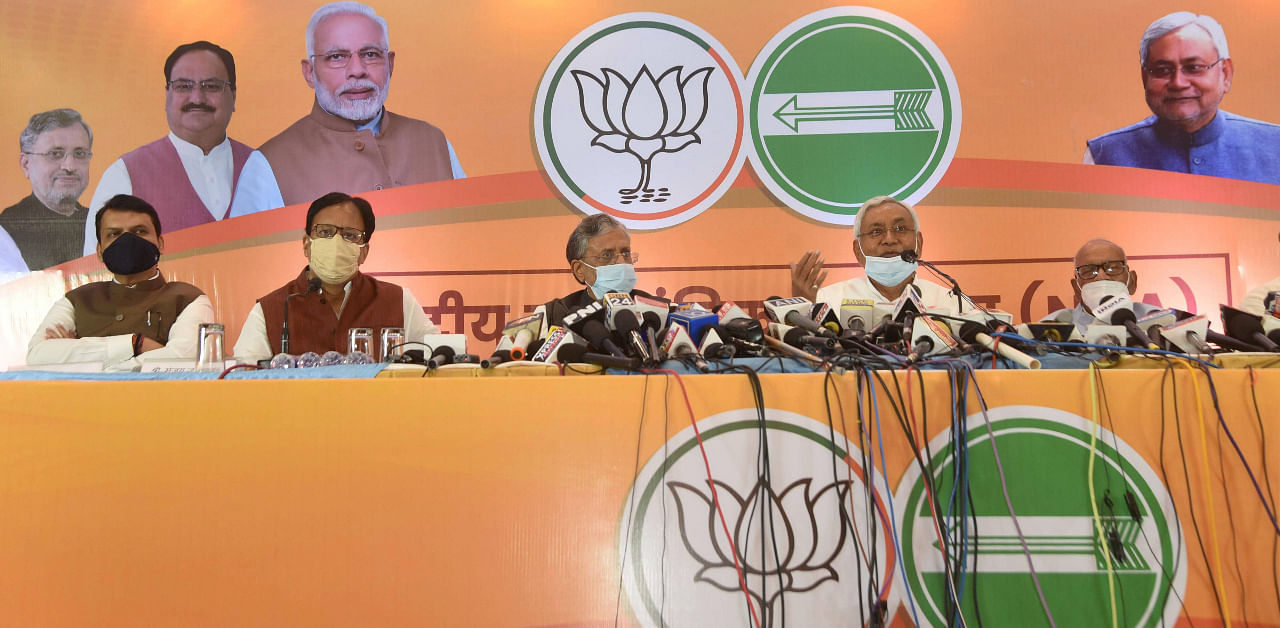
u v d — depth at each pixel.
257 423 1.27
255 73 4.02
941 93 3.93
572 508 1.24
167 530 1.25
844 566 1.23
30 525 1.25
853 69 3.96
